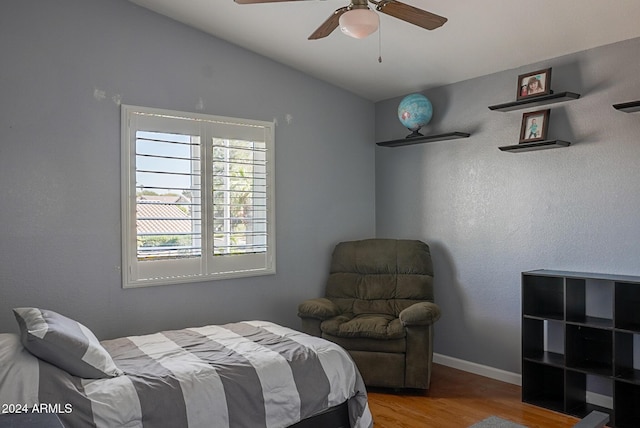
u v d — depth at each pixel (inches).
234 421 93.0
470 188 166.9
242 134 163.2
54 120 131.3
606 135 133.9
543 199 147.5
